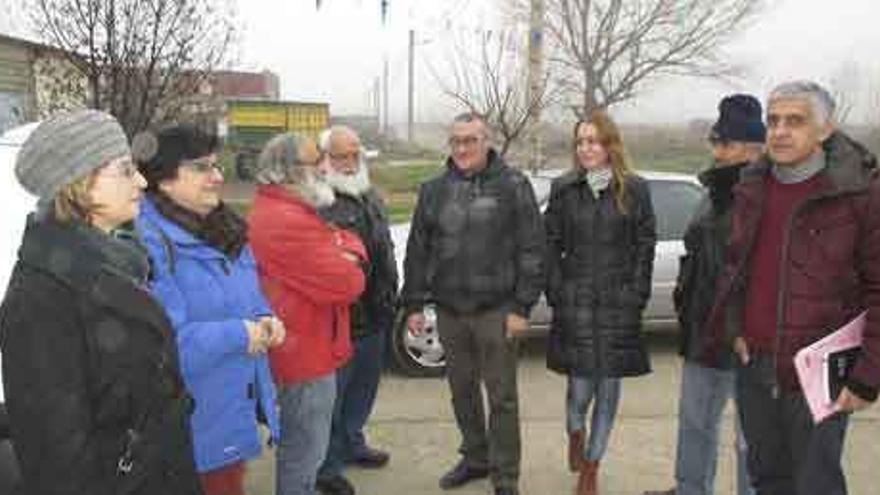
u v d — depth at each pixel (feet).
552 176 23.39
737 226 9.90
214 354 8.45
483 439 13.92
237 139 101.91
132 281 6.52
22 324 5.97
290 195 10.32
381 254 13.78
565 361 13.03
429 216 13.17
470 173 12.80
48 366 5.93
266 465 14.94
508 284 12.74
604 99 60.39
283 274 10.17
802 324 9.05
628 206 12.52
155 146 8.54
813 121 8.87
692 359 11.43
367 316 13.79
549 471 14.64
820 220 8.91
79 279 6.13
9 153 12.34
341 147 13.26
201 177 8.66
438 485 14.03
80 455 5.99
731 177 10.95
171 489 6.76
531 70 37.76
